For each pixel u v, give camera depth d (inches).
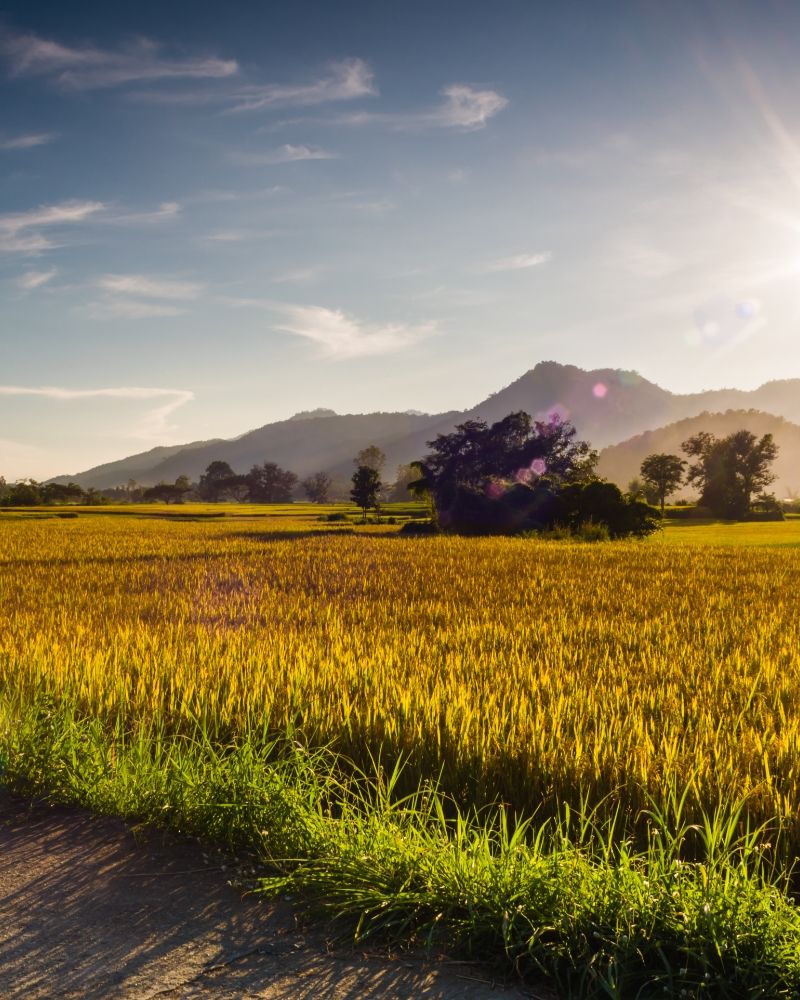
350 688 278.7
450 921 145.8
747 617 508.7
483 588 694.5
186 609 564.1
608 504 2217.0
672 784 182.1
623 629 449.4
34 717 240.5
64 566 986.1
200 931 145.3
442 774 207.5
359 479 3818.9
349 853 161.5
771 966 127.5
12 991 125.6
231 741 236.8
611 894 140.6
